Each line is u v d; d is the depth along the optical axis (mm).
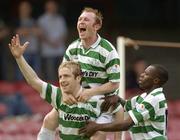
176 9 51906
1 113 35438
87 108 17438
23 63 17453
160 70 18078
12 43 17328
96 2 48312
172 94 42969
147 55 46438
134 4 51375
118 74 17844
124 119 17797
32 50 36312
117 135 18938
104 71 17922
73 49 18125
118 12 50938
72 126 17422
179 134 34000
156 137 17797
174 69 45656
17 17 38781
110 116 18031
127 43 24297
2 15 46281
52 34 36688
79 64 17594
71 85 17234
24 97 37375
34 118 35000
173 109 37906
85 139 17469
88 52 17906
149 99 17750
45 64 36719
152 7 51688
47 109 36562
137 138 18016
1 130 33500
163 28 51656
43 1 46875
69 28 48688
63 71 17234
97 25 17953
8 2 46188
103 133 17750
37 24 36656
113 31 49250
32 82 17578
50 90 17547
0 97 36688
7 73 39969
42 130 17891
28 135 33000
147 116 17672
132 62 38656
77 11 48969
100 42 17938
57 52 36844
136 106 17953
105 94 17906
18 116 35844
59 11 43750
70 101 17250
